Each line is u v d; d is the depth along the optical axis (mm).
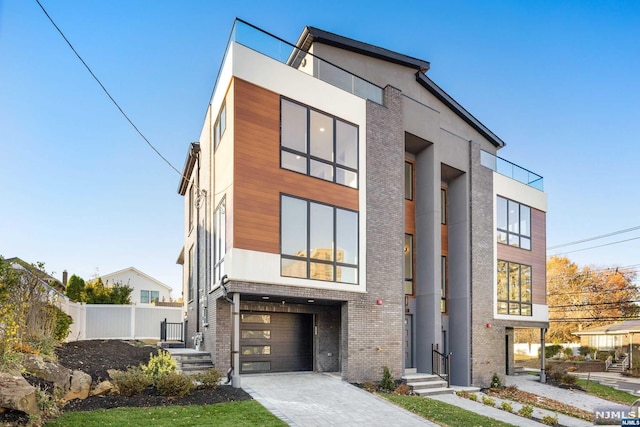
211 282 13180
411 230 16469
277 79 11914
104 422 6969
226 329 11961
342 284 12484
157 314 19922
